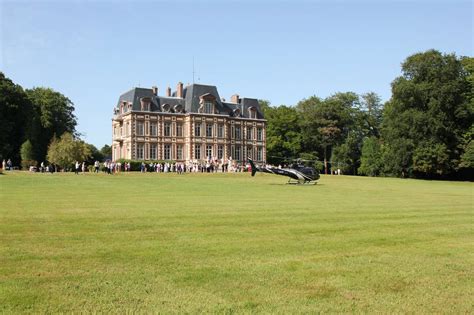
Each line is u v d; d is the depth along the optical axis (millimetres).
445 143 75500
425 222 18312
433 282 9836
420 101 76625
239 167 82438
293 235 14906
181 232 15164
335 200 27906
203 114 96875
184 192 32625
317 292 9070
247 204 24344
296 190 37031
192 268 10594
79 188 35250
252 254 12062
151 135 93500
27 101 92250
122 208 21609
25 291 8812
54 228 15594
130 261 11141
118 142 98688
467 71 80438
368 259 11734
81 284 9297
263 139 105375
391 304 8492
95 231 15141
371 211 21859
